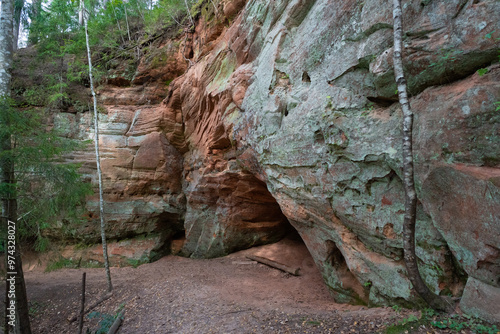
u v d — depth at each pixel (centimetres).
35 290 963
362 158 464
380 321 417
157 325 615
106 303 816
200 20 1230
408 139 337
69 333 694
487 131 317
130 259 1245
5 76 604
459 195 338
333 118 516
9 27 625
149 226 1312
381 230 464
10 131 545
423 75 387
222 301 677
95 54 1438
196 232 1269
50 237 1273
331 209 567
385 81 430
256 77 785
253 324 520
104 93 1387
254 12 809
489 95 314
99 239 1286
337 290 636
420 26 386
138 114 1340
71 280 1046
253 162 824
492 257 312
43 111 1292
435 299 370
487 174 308
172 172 1346
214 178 1072
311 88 588
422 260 417
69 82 1355
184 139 1352
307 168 593
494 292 324
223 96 930
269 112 695
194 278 916
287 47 681
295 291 765
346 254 563
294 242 1193
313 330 449
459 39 347
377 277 501
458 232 346
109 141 1300
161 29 1423
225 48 973
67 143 691
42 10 1363
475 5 335
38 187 616
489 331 307
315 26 596
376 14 450
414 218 339
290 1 666
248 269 1036
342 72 515
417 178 387
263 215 1154
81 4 1050
